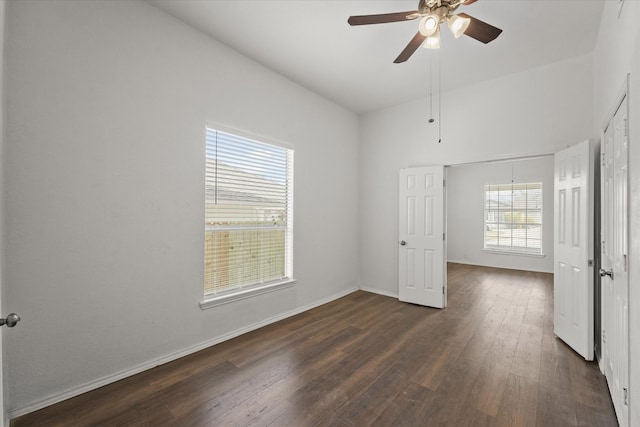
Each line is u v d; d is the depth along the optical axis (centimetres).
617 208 175
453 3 178
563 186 274
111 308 205
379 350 257
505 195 657
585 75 286
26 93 171
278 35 262
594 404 183
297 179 354
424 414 175
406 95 390
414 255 396
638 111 119
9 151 165
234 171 288
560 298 277
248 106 297
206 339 262
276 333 294
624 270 156
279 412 177
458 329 304
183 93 245
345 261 437
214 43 267
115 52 206
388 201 433
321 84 358
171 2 222
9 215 166
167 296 235
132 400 187
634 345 122
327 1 220
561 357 244
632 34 151
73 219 189
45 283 178
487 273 591
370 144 454
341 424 167
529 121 317
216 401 187
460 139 366
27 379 173
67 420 168
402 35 261
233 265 288
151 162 225
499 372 221
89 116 195
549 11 226
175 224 239
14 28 167
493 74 330
